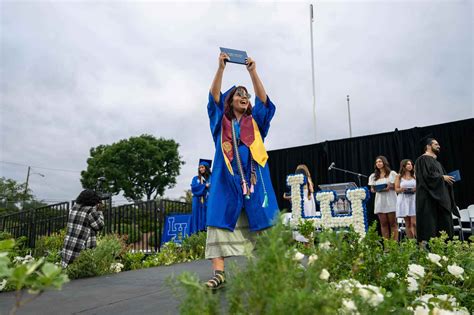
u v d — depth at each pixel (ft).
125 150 144.46
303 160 41.37
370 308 3.91
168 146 156.97
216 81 10.16
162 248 24.91
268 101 10.67
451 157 31.99
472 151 31.27
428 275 6.44
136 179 147.33
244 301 3.24
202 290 3.45
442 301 5.10
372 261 6.86
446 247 8.93
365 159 37.04
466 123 31.78
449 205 16.81
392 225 22.66
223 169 9.85
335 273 5.99
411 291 5.94
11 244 4.17
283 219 3.48
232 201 9.57
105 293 10.50
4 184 134.10
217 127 10.05
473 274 6.96
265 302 2.97
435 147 17.99
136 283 12.12
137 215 31.12
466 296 6.63
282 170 42.42
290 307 2.80
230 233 9.55
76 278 14.76
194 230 26.32
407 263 6.98
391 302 3.95
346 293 3.96
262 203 9.60
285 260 3.17
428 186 17.15
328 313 3.04
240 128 10.14
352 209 20.06
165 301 9.03
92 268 15.37
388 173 23.18
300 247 6.34
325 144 39.42
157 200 30.78
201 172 26.73
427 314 4.68
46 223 35.94
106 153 145.59
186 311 3.43
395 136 35.53
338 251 4.17
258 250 3.36
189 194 61.67
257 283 3.07
